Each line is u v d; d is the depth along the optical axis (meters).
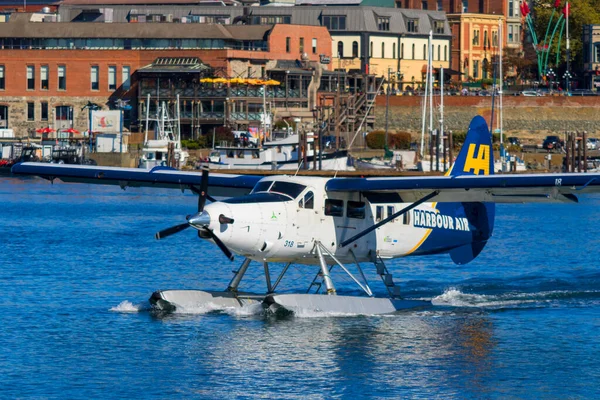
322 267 109.25
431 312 114.94
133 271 153.00
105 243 193.62
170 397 84.94
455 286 135.38
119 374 90.94
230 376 90.06
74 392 86.31
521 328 107.62
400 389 87.00
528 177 103.06
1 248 182.38
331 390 86.56
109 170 114.50
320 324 107.06
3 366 93.44
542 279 143.00
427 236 117.38
